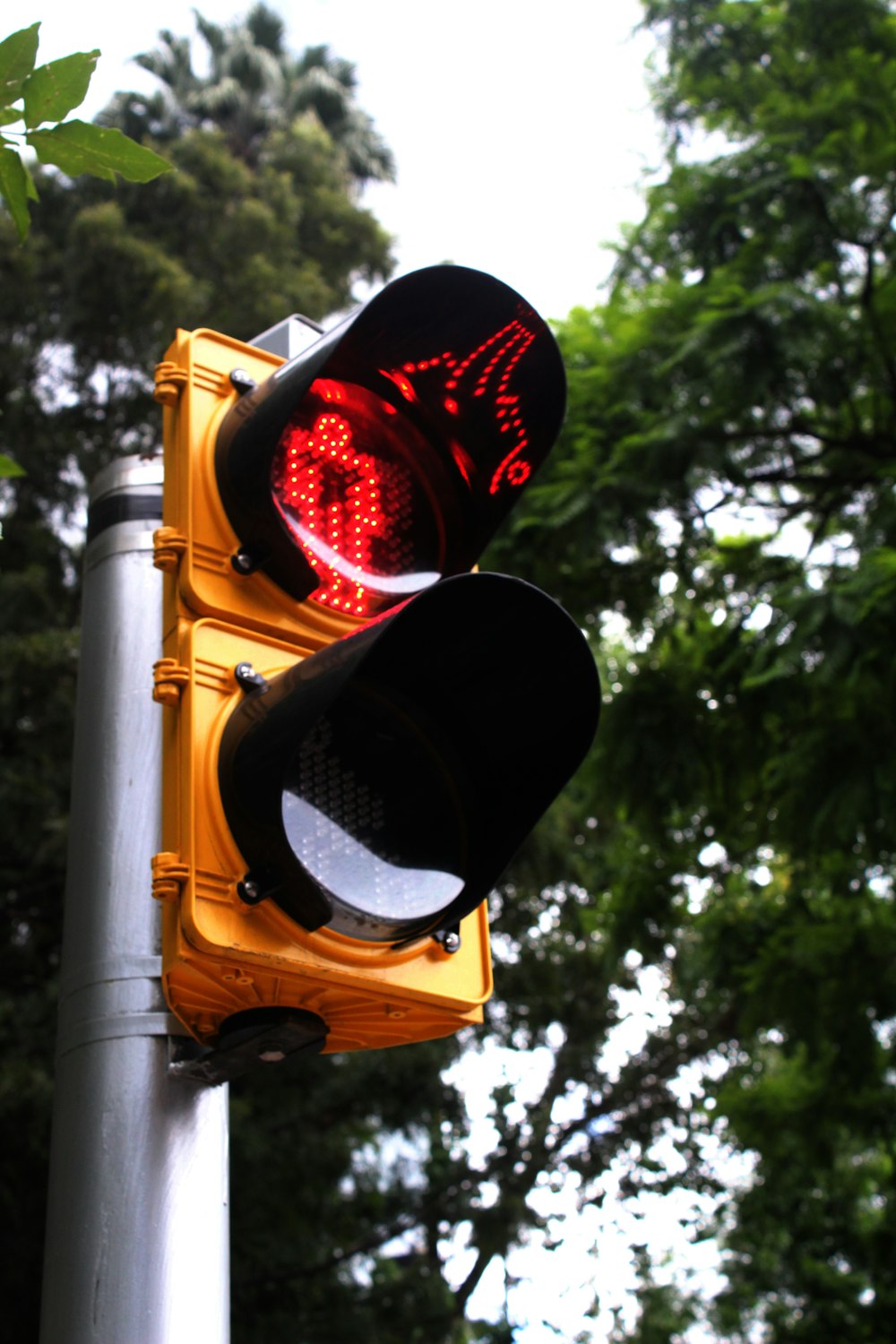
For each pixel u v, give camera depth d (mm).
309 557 2572
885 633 7816
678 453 8523
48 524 16203
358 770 2393
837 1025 10070
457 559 2791
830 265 9125
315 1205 14594
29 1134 11805
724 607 9555
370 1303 16406
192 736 2270
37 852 13781
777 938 10367
